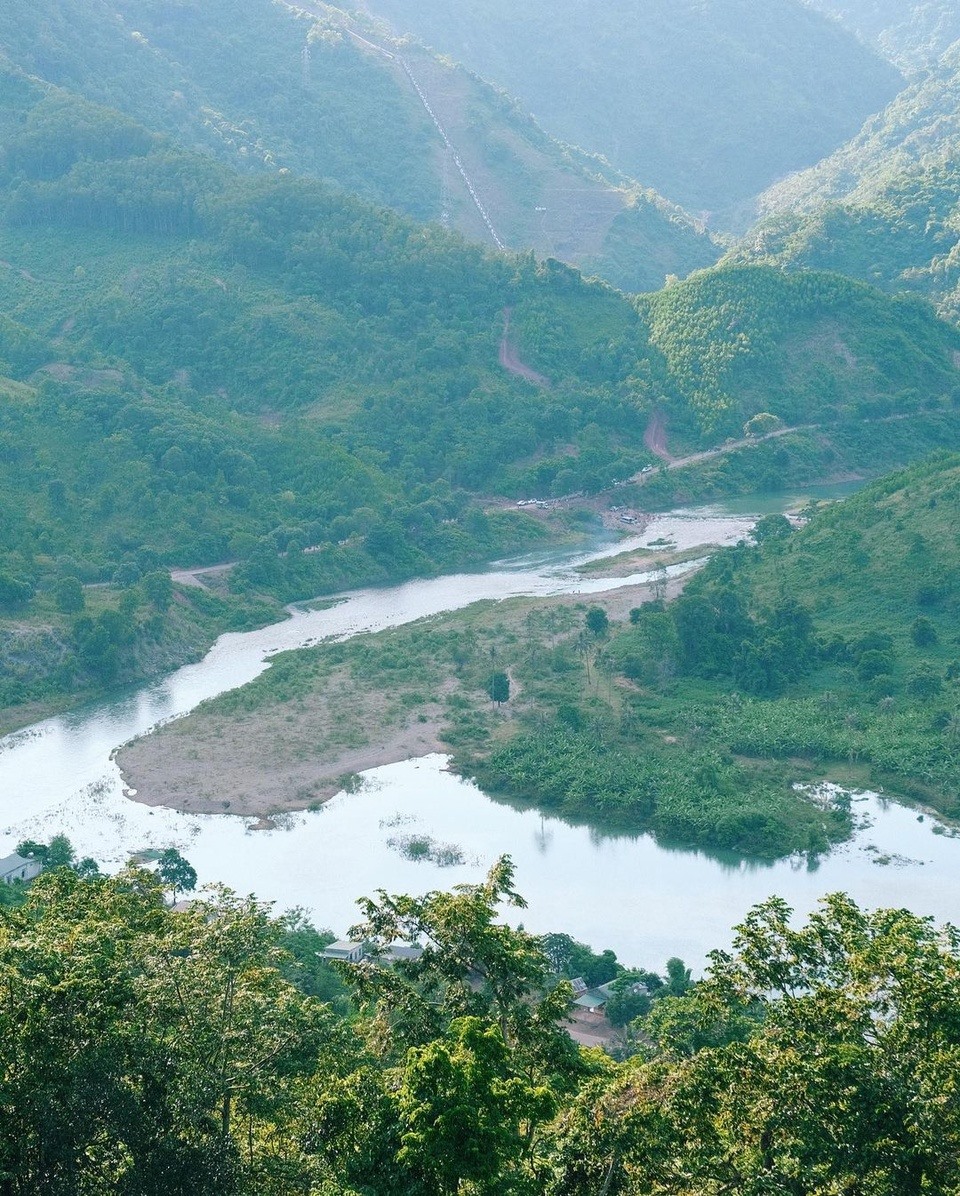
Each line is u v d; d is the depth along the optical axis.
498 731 161.50
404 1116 44.56
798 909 113.62
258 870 123.62
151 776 149.62
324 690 178.75
